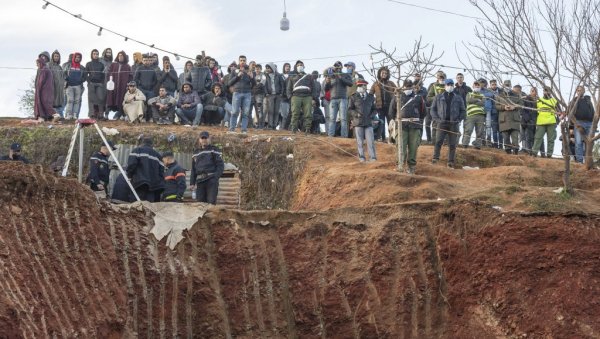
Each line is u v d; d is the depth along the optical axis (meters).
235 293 14.42
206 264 14.60
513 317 13.83
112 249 13.35
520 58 18.03
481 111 23.27
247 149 21.27
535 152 23.69
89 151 21.33
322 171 20.00
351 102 20.77
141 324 13.10
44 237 12.18
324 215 15.64
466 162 22.50
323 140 22.22
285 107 24.78
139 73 23.61
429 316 14.37
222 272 14.62
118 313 12.45
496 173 20.38
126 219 14.34
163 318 13.48
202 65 23.88
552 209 15.77
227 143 21.39
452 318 14.30
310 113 23.25
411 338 14.16
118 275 13.12
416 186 18.28
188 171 20.72
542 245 14.43
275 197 20.48
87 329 11.41
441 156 22.70
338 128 24.88
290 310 14.49
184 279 14.11
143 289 13.49
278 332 14.24
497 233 14.73
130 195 15.92
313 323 14.34
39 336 10.38
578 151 23.44
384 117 24.16
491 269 14.43
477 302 14.26
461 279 14.57
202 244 14.82
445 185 18.36
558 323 13.52
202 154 17.36
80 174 16.64
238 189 19.92
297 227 15.43
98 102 23.55
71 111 23.56
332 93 22.73
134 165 15.99
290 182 20.62
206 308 14.00
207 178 17.17
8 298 10.36
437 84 23.17
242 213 15.46
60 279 11.74
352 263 14.95
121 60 23.70
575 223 14.59
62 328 10.93
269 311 14.41
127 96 23.38
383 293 14.58
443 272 14.77
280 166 20.97
